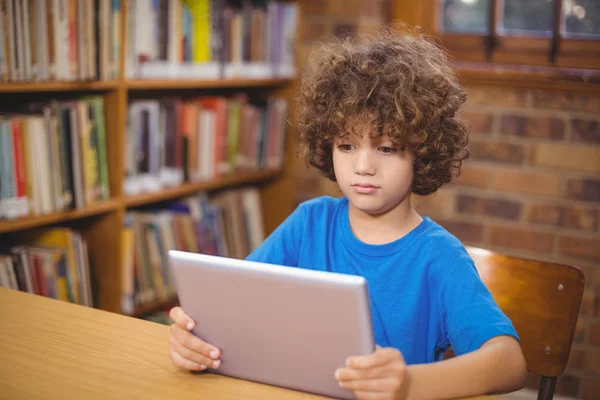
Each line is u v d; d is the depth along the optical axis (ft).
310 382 3.02
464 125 3.92
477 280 3.61
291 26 9.89
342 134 3.56
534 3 9.03
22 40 6.50
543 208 8.88
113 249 7.83
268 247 4.33
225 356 3.18
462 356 3.09
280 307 2.90
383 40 4.00
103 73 7.31
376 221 3.89
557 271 4.52
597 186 8.58
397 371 2.80
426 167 3.69
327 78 3.82
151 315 8.56
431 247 3.77
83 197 7.32
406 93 3.52
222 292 3.01
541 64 9.02
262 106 9.86
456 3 9.46
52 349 3.46
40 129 6.79
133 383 3.14
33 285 6.89
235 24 9.05
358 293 2.71
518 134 8.90
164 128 8.34
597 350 8.63
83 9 7.02
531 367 4.54
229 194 9.49
